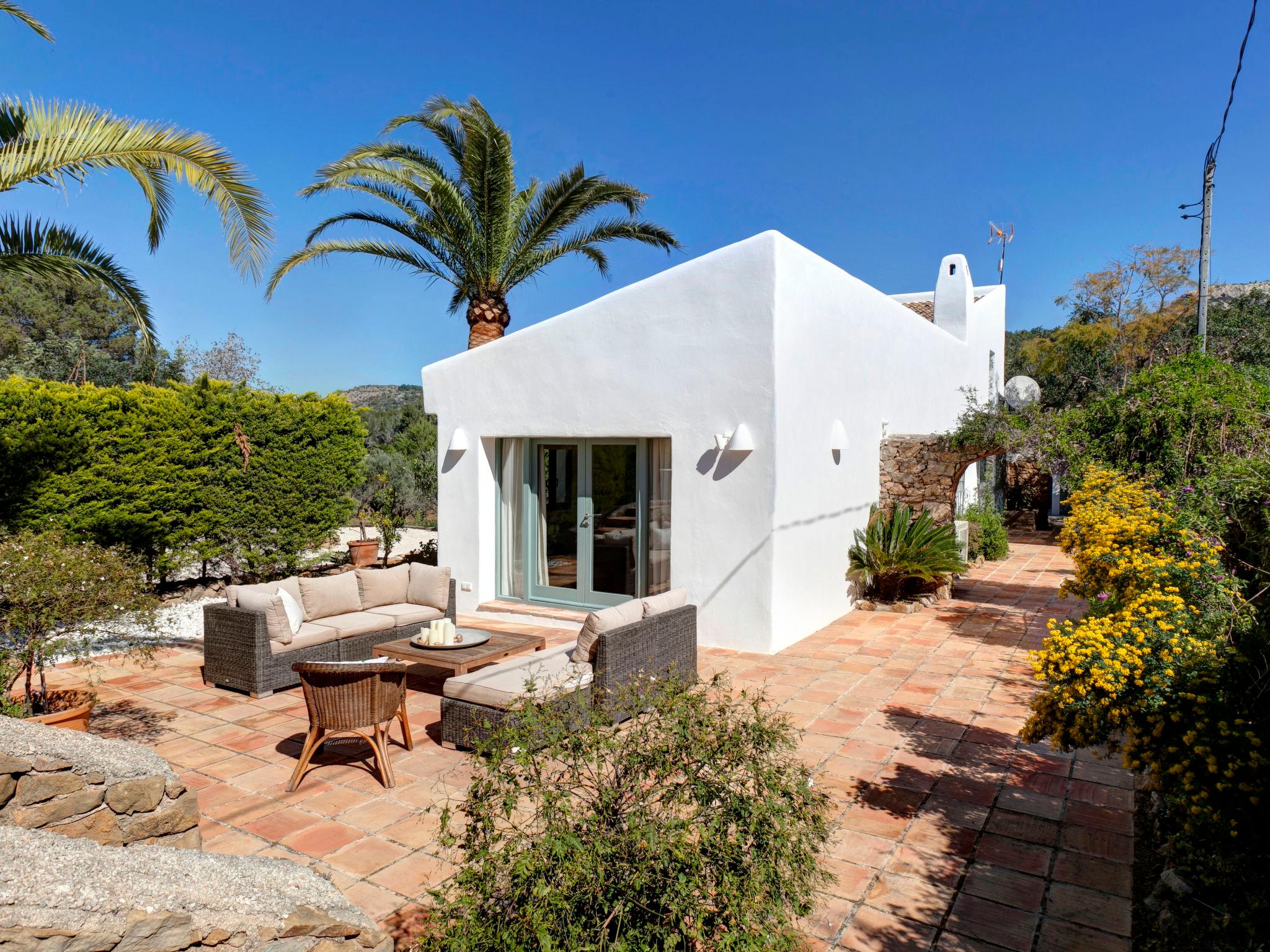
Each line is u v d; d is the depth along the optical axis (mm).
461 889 2682
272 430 12336
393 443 28141
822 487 9633
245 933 2309
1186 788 3215
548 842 2463
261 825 4492
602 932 2354
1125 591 5340
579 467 10211
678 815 2662
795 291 8703
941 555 10617
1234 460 5961
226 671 7043
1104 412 8719
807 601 9328
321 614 7867
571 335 9805
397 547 18188
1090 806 4727
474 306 14156
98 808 3074
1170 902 3533
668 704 2996
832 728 6117
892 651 8617
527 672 5844
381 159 13273
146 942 2107
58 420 9672
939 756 5555
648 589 9648
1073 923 3500
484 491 10758
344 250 13344
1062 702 3967
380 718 5070
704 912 2447
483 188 12859
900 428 12578
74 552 5617
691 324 8852
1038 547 18547
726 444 8594
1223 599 4348
